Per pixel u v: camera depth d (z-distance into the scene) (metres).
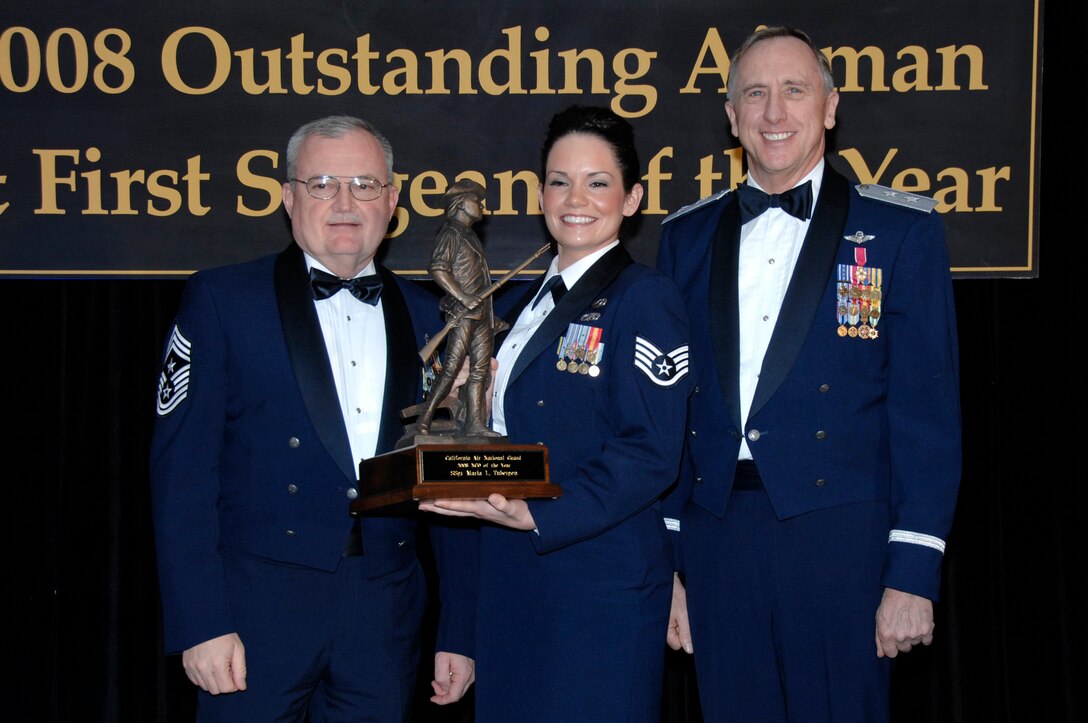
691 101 3.67
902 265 2.71
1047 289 3.94
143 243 3.67
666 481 2.52
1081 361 3.91
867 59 3.66
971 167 3.65
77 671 3.93
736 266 2.79
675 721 4.05
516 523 2.45
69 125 3.65
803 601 2.65
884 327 2.73
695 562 2.78
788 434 2.67
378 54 3.67
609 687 2.52
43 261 3.65
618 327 2.58
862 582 2.66
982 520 4.05
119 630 3.95
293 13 3.67
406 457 2.40
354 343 2.78
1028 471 4.01
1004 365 4.03
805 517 2.66
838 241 2.75
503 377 2.69
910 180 3.66
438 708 3.97
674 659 4.05
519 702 2.57
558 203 2.64
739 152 3.66
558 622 2.55
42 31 3.65
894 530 2.65
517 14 3.67
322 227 2.71
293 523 2.68
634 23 3.67
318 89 3.68
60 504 3.95
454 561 2.91
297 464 2.68
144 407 3.97
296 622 2.66
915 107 3.65
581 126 2.64
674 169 3.67
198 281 2.79
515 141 3.68
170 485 2.65
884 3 3.65
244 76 3.67
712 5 3.66
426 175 3.68
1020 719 4.04
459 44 3.67
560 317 2.63
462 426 2.48
